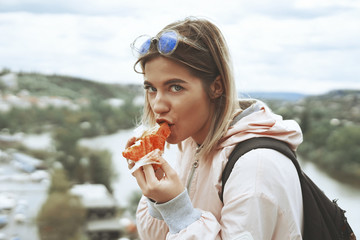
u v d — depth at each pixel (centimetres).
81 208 1989
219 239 108
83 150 3712
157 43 113
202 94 118
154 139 116
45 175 2789
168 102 116
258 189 105
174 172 113
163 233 139
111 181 3244
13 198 2080
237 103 127
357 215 1858
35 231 1672
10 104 5088
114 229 1948
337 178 2489
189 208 113
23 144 3931
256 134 115
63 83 6322
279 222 108
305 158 2731
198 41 115
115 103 5681
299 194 114
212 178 124
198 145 136
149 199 122
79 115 5016
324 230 118
